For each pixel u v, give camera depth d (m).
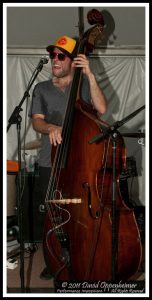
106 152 2.30
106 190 2.34
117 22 3.94
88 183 2.31
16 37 4.21
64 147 2.37
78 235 2.30
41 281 2.98
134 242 2.37
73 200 2.32
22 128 4.57
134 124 4.68
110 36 4.21
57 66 2.70
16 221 4.11
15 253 3.78
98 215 2.31
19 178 2.58
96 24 2.50
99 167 2.32
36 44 4.37
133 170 3.46
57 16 3.83
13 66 4.50
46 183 2.88
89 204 2.30
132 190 4.72
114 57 4.55
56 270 2.43
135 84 4.61
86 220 2.30
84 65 2.42
